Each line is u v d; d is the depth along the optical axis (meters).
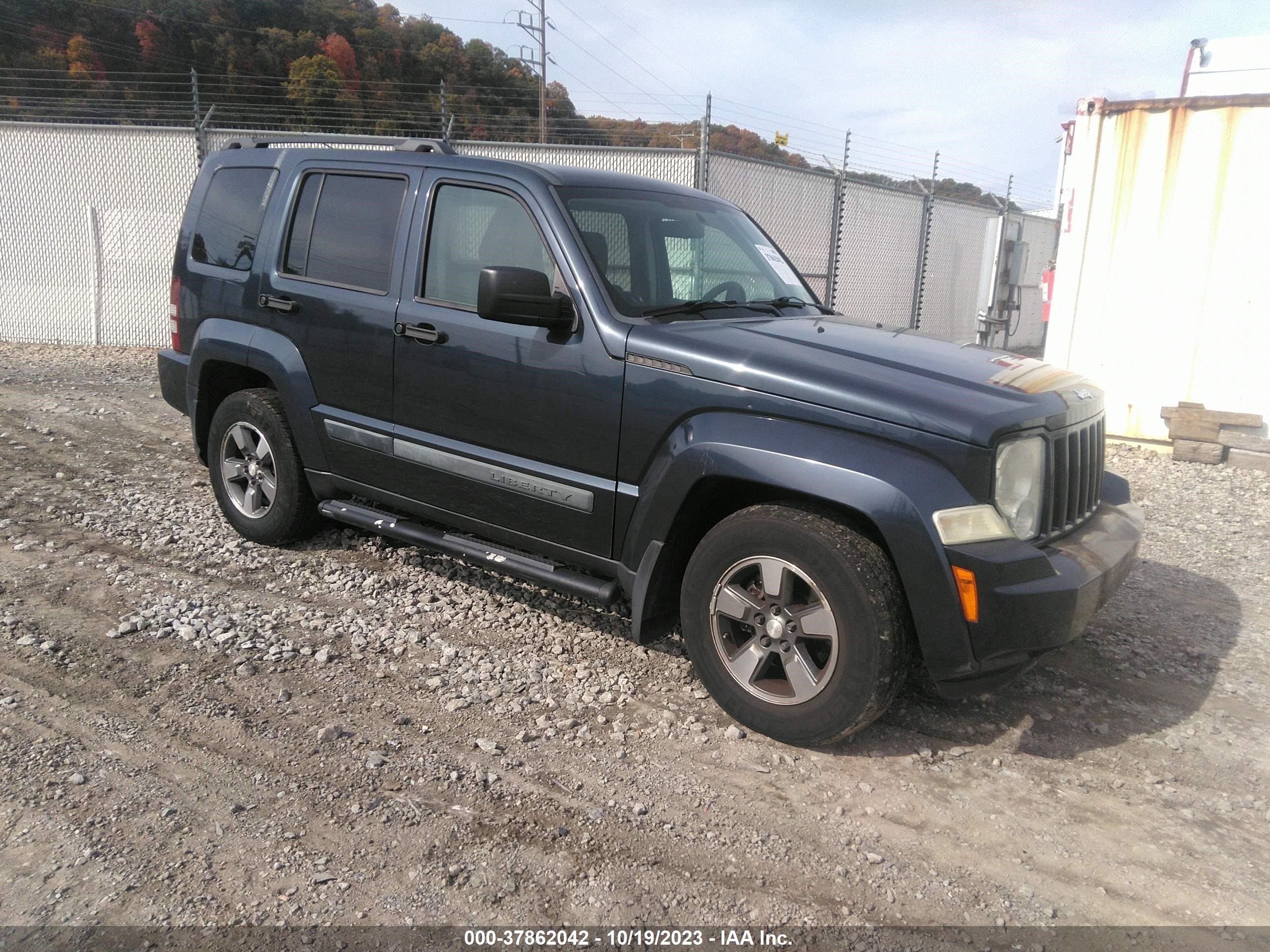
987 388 3.09
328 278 4.27
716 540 3.21
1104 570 3.07
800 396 3.02
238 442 4.83
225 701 3.30
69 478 6.00
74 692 3.30
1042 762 3.19
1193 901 2.50
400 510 4.23
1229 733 3.44
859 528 3.07
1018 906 2.45
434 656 3.76
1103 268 8.70
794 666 3.09
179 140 12.12
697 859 2.58
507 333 3.60
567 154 11.36
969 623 2.83
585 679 3.62
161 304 12.55
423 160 4.02
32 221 12.52
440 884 2.41
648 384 3.28
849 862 2.60
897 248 14.52
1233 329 8.12
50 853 2.44
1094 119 8.53
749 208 11.62
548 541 3.67
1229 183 7.98
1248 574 5.25
